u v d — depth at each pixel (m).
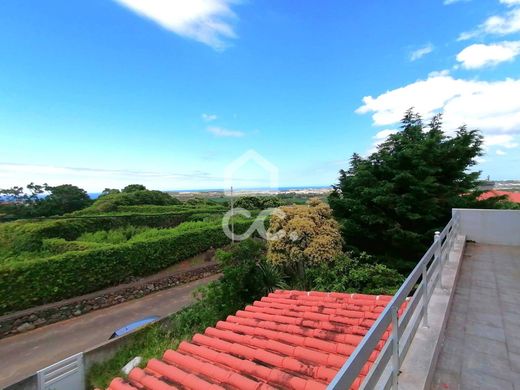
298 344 3.52
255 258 7.34
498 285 4.46
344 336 3.48
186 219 22.05
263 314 4.66
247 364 3.12
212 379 3.05
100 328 8.90
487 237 7.36
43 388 4.94
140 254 12.48
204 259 15.39
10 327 8.42
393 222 8.45
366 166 9.38
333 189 10.38
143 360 5.21
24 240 14.12
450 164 9.09
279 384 2.76
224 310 6.47
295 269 8.20
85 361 5.54
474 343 2.90
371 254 8.80
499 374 2.42
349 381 1.05
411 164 8.74
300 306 4.85
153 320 7.23
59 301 9.80
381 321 1.46
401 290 1.89
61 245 12.94
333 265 7.64
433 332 2.68
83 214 20.41
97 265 10.96
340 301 4.91
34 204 28.41
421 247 8.21
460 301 3.91
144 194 29.61
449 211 8.69
